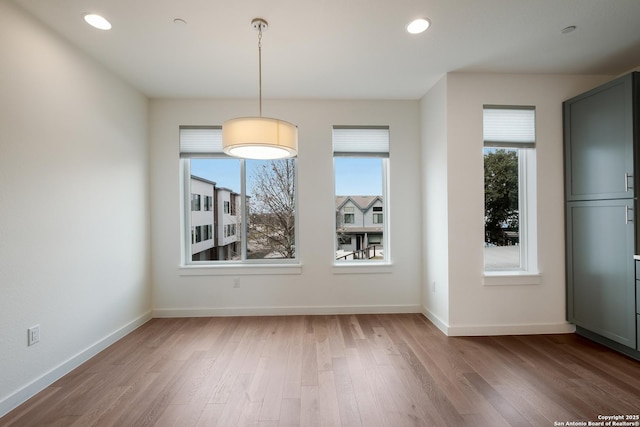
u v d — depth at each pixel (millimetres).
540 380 2016
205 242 3498
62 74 2137
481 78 2771
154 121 3289
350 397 1836
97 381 2031
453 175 2770
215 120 3312
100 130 2523
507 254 3041
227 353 2439
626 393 1859
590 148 2557
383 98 3354
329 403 1779
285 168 3486
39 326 1935
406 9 1879
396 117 3404
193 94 3186
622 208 2314
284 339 2703
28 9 1842
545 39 2236
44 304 1976
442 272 2902
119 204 2771
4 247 1726
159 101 3289
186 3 1803
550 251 2824
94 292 2439
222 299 3330
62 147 2133
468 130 2771
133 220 2982
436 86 2961
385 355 2389
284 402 1791
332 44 2275
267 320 3191
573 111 2715
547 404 1758
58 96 2102
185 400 1817
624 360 2289
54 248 2057
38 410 1729
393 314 3363
